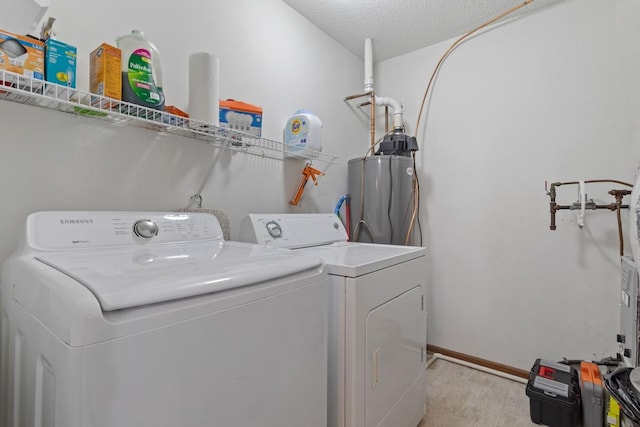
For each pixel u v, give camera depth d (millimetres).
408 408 1497
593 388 1485
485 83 2248
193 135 1447
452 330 2369
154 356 584
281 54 1938
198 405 649
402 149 2268
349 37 2361
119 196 1238
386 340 1312
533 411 1617
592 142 1874
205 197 1528
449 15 2107
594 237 1868
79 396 500
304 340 918
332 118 2359
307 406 931
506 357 2154
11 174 1006
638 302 1396
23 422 695
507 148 2156
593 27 1874
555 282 1986
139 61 1104
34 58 894
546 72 2020
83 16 1138
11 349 790
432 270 2465
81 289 574
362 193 2260
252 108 1562
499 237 2186
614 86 1816
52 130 1083
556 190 1976
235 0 1672
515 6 2018
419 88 2543
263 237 1495
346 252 1523
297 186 2039
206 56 1297
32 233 894
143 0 1306
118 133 1236
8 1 840
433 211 2461
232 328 714
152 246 1097
